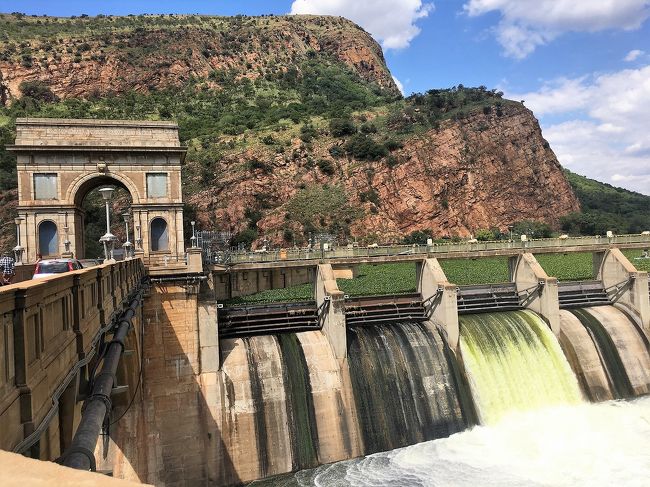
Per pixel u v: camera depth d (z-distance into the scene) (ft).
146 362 138.62
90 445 40.27
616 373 176.76
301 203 529.04
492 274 340.80
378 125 634.02
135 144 153.07
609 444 137.49
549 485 118.11
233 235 489.26
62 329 46.57
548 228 620.08
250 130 599.98
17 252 128.47
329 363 149.38
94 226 410.11
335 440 140.46
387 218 541.75
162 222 156.35
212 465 134.82
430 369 155.12
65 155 146.20
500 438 143.64
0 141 470.80
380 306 178.40
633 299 195.11
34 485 16.11
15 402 33.14
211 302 144.87
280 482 130.41
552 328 177.58
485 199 609.01
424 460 133.80
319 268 166.81
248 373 143.23
